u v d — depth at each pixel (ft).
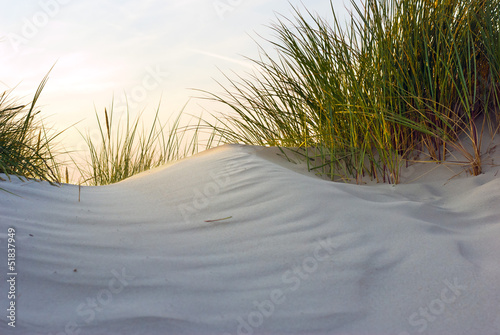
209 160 9.75
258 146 10.66
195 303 4.83
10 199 7.30
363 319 4.60
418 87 8.74
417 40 9.05
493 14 9.07
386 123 8.89
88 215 7.13
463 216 6.66
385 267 5.36
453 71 8.79
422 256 5.49
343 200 6.94
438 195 7.63
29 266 5.38
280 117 10.55
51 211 7.11
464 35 8.78
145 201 7.89
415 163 8.88
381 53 8.81
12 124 9.51
